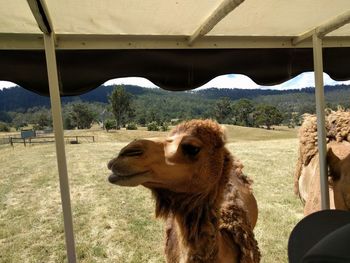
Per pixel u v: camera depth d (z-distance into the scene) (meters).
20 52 2.38
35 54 2.40
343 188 2.52
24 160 17.67
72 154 18.64
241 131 28.02
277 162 13.20
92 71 2.50
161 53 2.57
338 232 0.61
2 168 15.12
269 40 2.68
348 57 2.99
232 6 1.61
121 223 6.81
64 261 5.32
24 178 12.45
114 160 1.64
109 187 10.04
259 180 9.90
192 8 1.84
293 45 2.70
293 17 2.12
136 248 5.60
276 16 2.09
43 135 36.91
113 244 5.79
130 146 1.66
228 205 2.27
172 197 1.89
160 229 6.41
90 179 11.36
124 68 2.54
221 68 2.70
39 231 6.69
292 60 2.85
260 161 13.49
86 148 22.05
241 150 17.22
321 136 2.48
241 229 2.19
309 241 0.87
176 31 2.32
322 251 0.57
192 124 1.89
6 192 10.17
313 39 2.41
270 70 2.81
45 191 10.16
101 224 6.79
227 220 2.17
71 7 1.78
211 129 1.89
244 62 2.73
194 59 2.63
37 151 21.88
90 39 2.39
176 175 1.75
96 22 2.05
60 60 2.44
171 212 1.97
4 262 5.37
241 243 2.14
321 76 2.41
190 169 1.79
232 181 2.81
